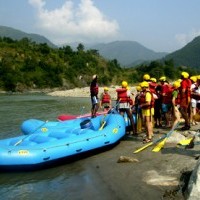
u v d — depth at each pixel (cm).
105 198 667
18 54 9244
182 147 916
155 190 657
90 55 11600
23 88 7681
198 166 607
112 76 10906
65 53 11119
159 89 1224
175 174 716
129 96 1150
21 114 2247
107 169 832
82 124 1127
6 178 818
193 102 1227
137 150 941
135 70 11700
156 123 1259
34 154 862
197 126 1202
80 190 721
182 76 1118
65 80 8944
